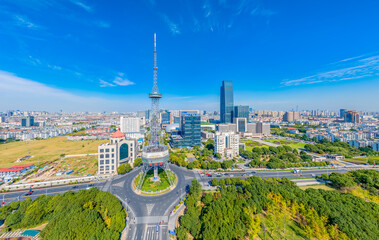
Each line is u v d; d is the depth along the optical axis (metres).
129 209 132.25
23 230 103.69
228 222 101.75
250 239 95.38
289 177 189.75
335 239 91.62
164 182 176.00
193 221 105.56
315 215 103.81
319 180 180.75
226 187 151.38
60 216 100.19
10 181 175.38
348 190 152.25
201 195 145.12
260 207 116.75
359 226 94.88
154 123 197.75
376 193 144.62
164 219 120.88
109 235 91.62
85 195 120.75
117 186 169.62
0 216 110.50
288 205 118.00
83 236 88.62
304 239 97.06
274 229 103.56
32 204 116.56
